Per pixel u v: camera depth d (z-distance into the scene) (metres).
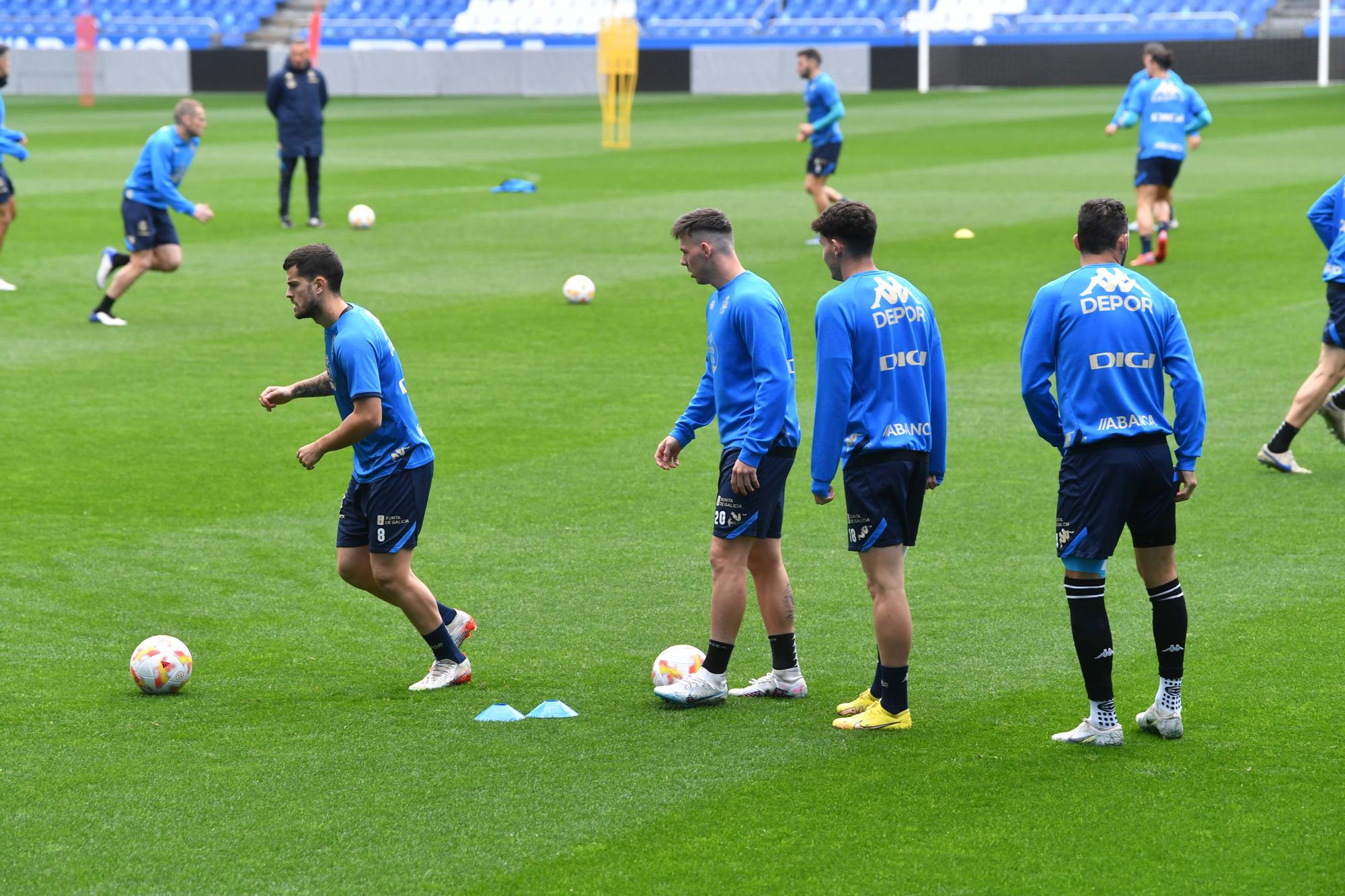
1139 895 14.88
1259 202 73.50
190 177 93.69
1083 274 18.62
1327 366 31.11
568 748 18.86
